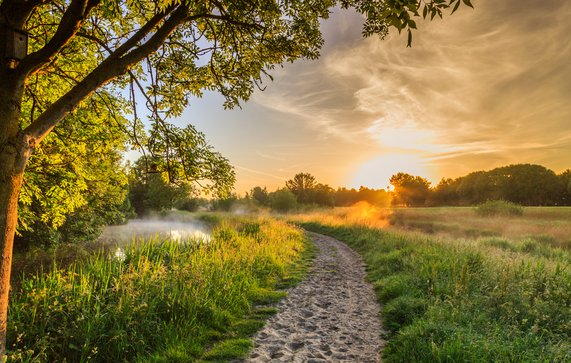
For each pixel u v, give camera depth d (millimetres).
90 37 4129
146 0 5969
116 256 8508
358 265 14141
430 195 125188
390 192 128375
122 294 6027
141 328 5613
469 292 7621
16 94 3357
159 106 6641
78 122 8328
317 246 20234
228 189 6406
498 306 6652
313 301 8703
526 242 18812
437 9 2936
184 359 5137
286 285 10273
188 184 6305
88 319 5312
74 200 10562
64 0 5684
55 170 9336
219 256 10172
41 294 5438
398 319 6969
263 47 6570
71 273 6352
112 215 21781
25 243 15789
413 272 9828
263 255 12227
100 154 10070
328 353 5629
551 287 7418
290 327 6836
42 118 3605
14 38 3365
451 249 12672
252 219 27734
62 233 17812
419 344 5168
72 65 7129
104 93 7738
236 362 5215
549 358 4578
